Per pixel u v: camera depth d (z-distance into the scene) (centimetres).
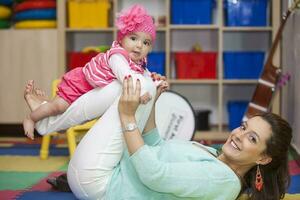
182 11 362
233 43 400
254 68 363
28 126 171
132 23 159
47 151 286
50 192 200
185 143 161
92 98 158
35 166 262
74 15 364
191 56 364
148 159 135
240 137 145
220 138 360
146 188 145
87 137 149
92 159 146
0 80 368
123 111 138
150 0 400
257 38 398
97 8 363
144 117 149
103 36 402
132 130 137
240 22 360
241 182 150
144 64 167
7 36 364
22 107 367
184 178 137
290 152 293
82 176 147
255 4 358
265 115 148
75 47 405
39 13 360
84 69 165
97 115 161
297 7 283
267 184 151
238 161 146
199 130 369
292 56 310
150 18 165
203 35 400
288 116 323
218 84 371
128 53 160
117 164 152
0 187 211
